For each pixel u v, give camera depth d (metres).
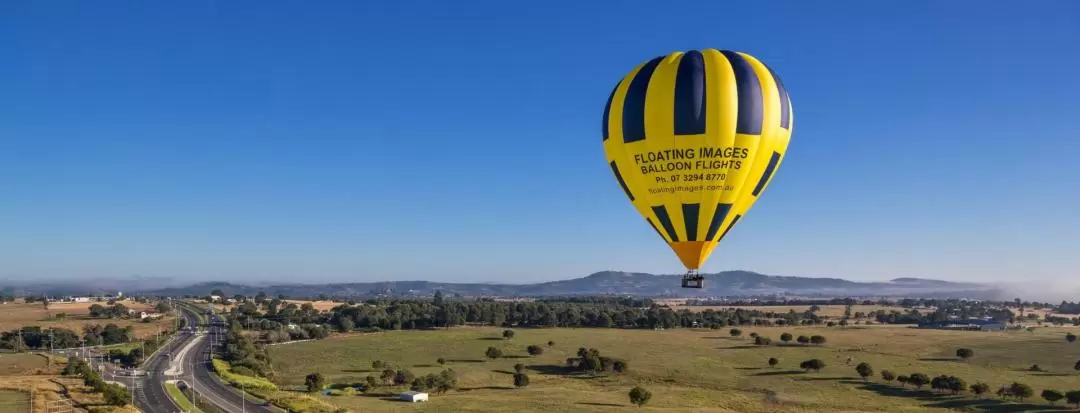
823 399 95.38
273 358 136.50
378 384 104.81
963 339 170.00
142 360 125.81
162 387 97.19
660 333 184.25
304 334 170.75
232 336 156.75
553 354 141.50
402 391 99.75
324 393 96.88
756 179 44.19
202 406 83.19
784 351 145.25
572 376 117.12
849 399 95.44
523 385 105.56
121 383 100.81
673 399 94.12
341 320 186.62
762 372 118.69
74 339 153.50
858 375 115.44
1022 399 95.56
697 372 118.69
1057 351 145.62
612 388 105.00
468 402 90.19
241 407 82.69
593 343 159.50
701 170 43.03
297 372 119.88
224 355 133.25
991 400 95.12
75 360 113.25
